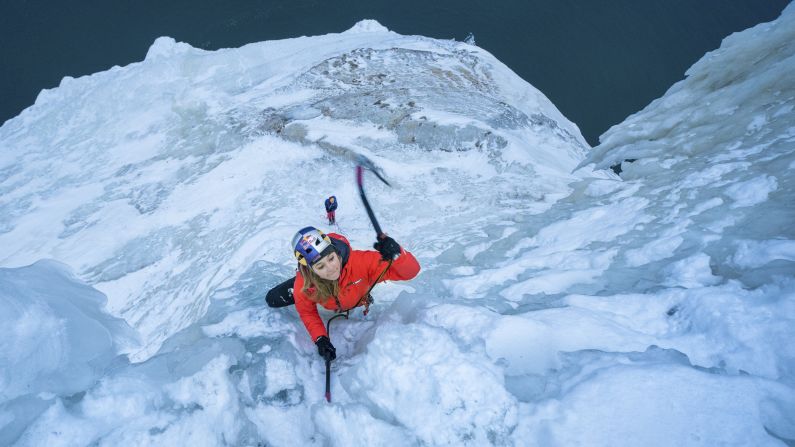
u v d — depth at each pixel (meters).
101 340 3.19
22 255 10.12
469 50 17.64
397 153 10.63
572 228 5.03
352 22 31.19
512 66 29.05
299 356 3.21
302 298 3.21
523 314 3.06
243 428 2.71
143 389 2.69
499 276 4.13
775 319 2.51
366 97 12.52
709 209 4.03
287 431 2.75
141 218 9.93
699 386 2.20
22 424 2.50
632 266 3.70
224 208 9.41
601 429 2.15
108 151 14.14
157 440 2.50
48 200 12.17
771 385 2.16
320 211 8.77
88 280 8.38
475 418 2.33
